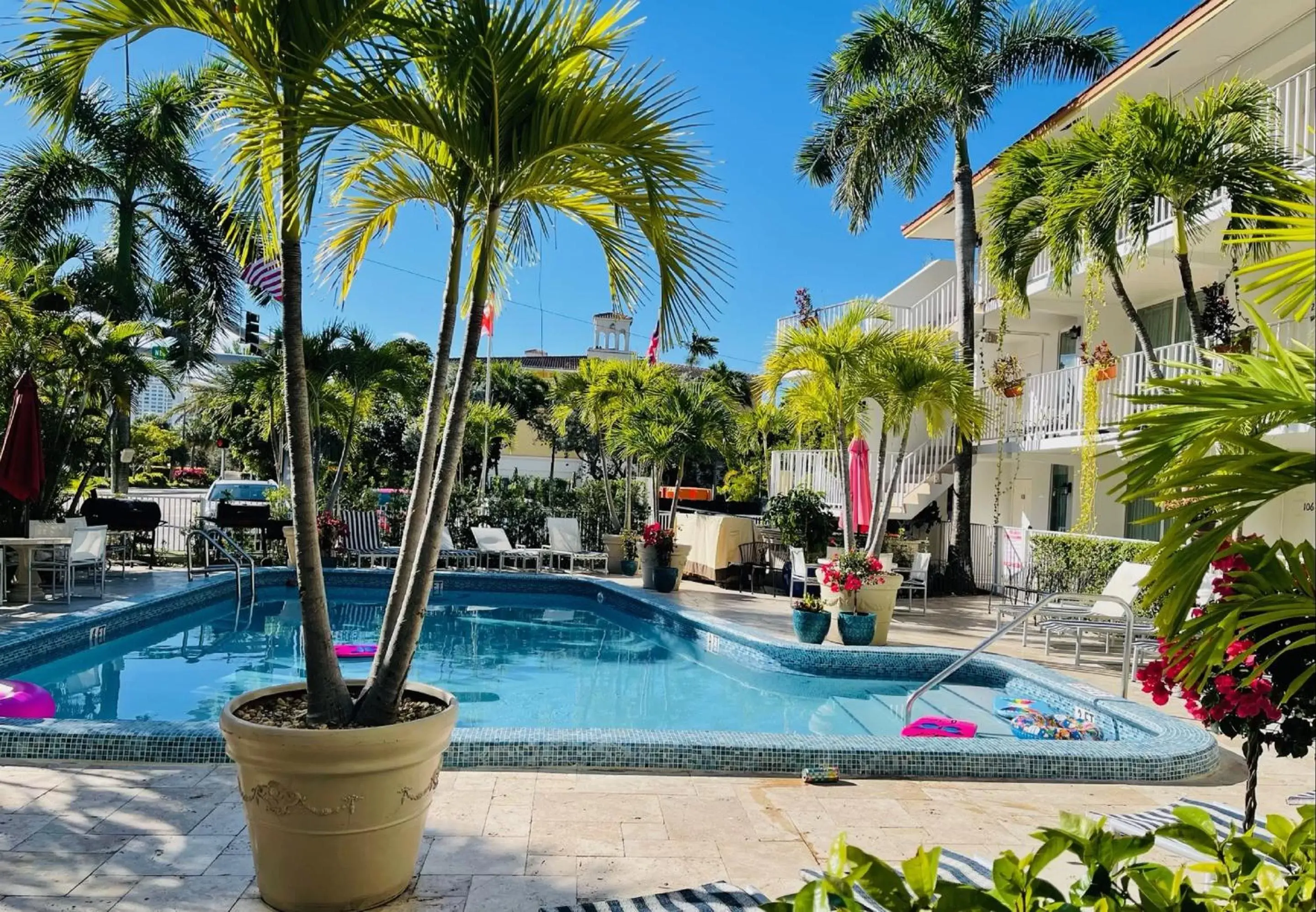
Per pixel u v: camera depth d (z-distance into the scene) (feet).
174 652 31.96
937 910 4.91
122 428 56.24
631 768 16.94
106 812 13.62
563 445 109.81
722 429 59.88
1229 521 6.54
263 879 10.65
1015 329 56.65
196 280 59.57
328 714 11.14
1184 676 7.77
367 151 13.87
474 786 15.51
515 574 49.03
